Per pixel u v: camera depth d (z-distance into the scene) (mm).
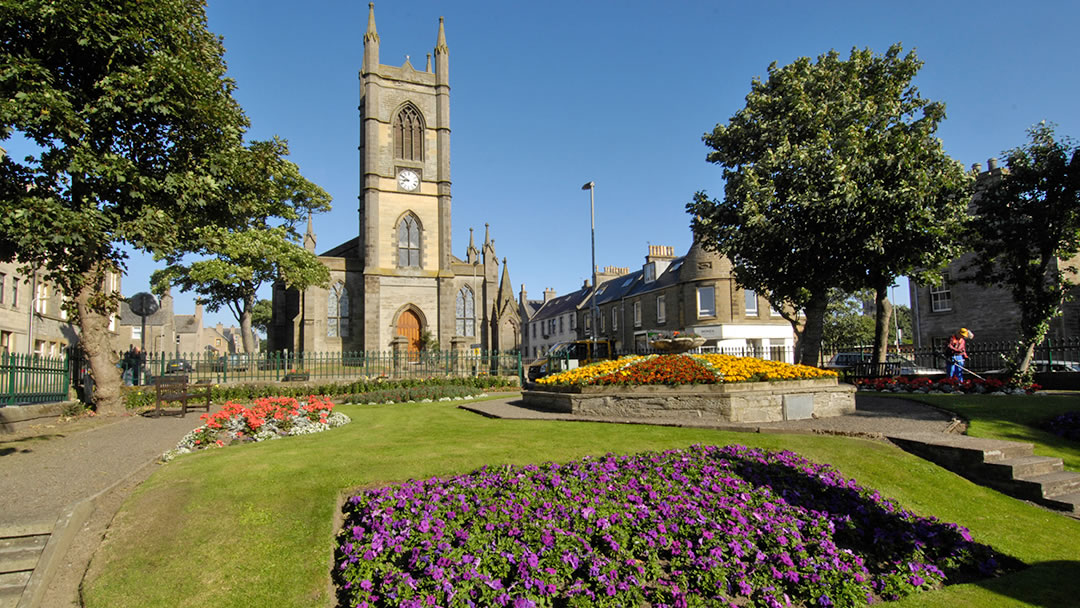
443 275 44406
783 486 7922
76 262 13391
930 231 17500
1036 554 6812
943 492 8422
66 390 16109
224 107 15008
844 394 13289
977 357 26766
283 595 5492
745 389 12227
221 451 9773
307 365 25125
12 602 5441
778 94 20875
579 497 7133
